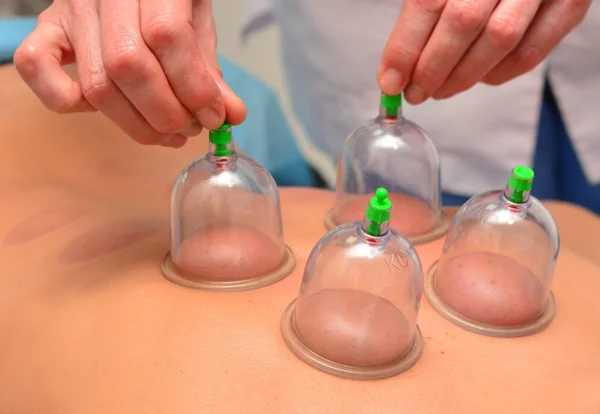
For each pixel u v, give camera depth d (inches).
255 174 28.1
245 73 58.7
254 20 65.4
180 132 24.8
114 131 39.1
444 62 26.2
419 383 21.1
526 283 25.6
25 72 24.2
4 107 37.4
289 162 58.1
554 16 27.5
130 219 31.5
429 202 32.2
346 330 22.2
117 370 21.1
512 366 22.2
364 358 21.5
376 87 54.1
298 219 32.7
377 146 32.3
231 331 23.1
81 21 23.6
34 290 26.0
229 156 27.4
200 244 26.9
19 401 21.2
